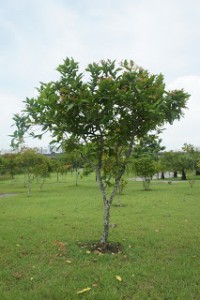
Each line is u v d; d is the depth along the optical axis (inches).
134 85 245.6
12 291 187.0
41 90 252.7
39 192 901.2
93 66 251.8
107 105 246.1
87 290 185.0
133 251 263.6
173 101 255.6
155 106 240.7
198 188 921.5
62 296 179.5
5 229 360.5
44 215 466.0
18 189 1062.4
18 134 248.5
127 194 766.5
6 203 633.6
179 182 1309.1
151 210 495.5
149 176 938.1
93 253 257.9
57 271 219.0
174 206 536.7
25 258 249.3
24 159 927.7
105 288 189.9
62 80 253.0
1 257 252.5
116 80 250.4
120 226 371.2
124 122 261.6
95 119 249.9
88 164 303.4
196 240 301.1
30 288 192.5
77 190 943.7
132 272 214.5
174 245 283.7
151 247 278.4
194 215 445.1
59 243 289.1
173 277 205.9
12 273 216.1
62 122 253.4
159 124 279.1
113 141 273.0
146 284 196.2
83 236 322.7
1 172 1446.9
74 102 241.8
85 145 265.7
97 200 653.9
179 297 177.2
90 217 441.1
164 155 1542.8
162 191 843.4
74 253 258.1
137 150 320.8
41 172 960.3
